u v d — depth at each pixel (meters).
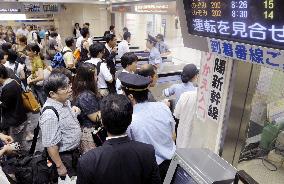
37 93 4.36
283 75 1.38
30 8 11.26
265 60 1.05
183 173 1.33
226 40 1.20
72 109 2.37
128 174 1.34
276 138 1.45
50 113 2.02
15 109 3.34
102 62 3.78
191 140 2.05
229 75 1.55
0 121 3.39
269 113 1.47
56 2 11.02
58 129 2.06
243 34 1.10
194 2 1.32
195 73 2.66
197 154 1.40
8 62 4.04
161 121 1.82
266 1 0.95
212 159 1.36
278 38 0.95
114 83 3.96
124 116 1.34
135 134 1.76
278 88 1.42
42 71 4.34
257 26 1.02
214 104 1.72
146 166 1.39
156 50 5.99
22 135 3.67
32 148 2.35
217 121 1.71
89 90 2.53
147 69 2.54
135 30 11.66
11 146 2.19
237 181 1.09
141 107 1.81
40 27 14.45
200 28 1.34
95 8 13.80
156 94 3.75
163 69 5.84
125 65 3.27
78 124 2.27
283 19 0.91
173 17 12.01
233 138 1.64
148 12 4.90
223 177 1.21
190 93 2.09
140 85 1.75
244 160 1.57
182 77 2.70
